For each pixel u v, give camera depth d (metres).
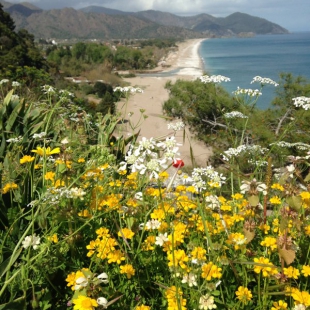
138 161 2.12
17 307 1.87
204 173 2.74
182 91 17.34
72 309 2.10
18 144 4.15
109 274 2.16
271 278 2.18
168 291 1.98
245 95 5.18
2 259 2.23
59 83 38.12
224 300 2.20
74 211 2.47
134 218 2.58
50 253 2.19
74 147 3.87
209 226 2.52
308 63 115.06
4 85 7.12
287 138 12.64
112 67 116.62
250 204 2.28
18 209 2.82
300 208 2.20
